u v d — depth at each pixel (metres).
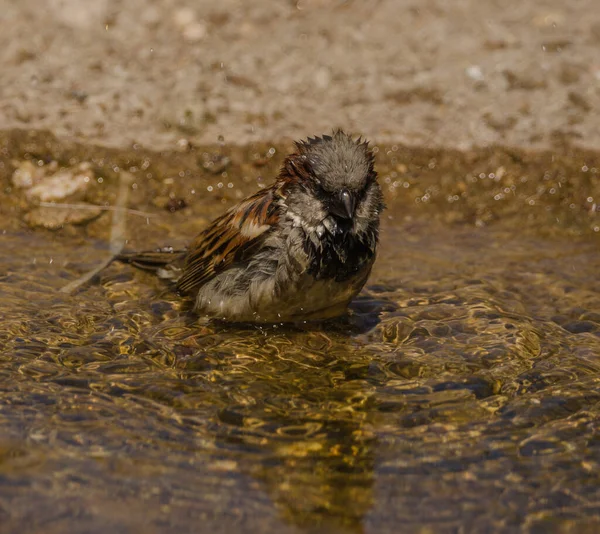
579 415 9.52
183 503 8.02
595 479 8.51
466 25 18.19
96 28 17.69
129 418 9.26
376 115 16.14
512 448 8.95
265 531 7.73
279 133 15.63
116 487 8.18
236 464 8.59
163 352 10.66
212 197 15.11
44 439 8.83
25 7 17.86
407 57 17.41
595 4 18.73
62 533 7.61
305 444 8.95
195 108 15.97
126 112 15.88
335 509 8.03
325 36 17.83
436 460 8.75
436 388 10.02
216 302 11.18
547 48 17.53
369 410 9.59
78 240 13.80
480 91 16.66
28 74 16.42
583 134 15.70
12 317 11.23
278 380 10.17
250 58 17.23
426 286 12.61
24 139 15.12
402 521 7.92
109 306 11.76
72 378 9.96
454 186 15.34
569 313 11.92
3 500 7.95
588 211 15.02
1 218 14.20
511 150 15.50
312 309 10.88
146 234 14.11
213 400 9.68
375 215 10.68
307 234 10.34
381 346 10.98
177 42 17.53
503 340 11.05
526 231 14.62
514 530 7.84
